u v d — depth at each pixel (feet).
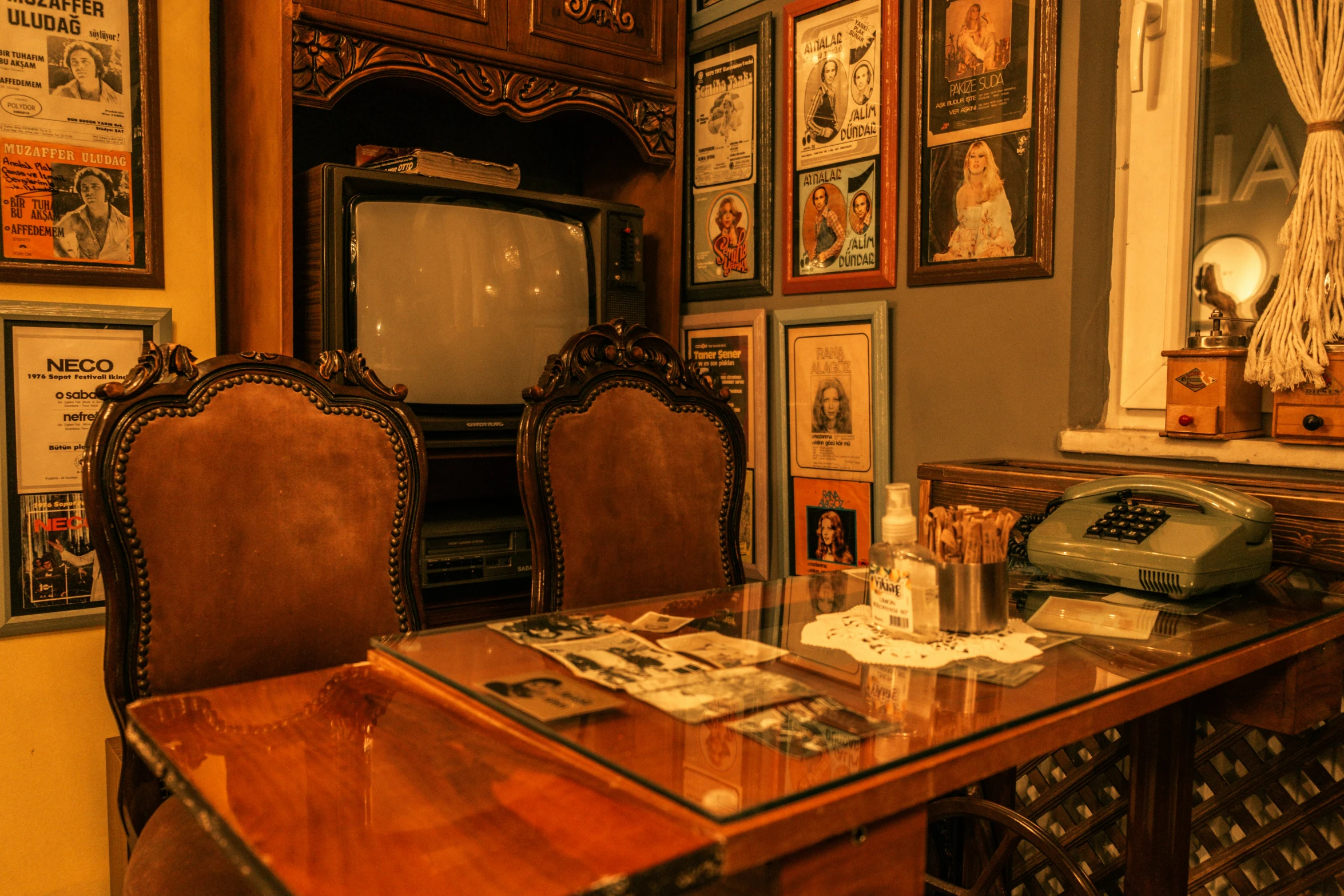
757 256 7.80
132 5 6.49
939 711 2.52
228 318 7.15
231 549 4.29
